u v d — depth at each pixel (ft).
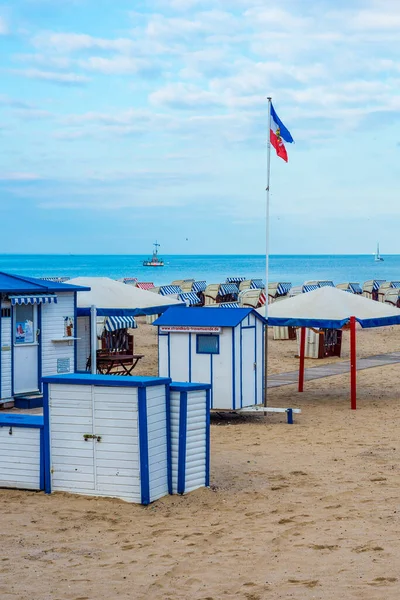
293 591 20.67
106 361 61.67
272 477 34.32
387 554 23.36
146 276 385.70
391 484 32.83
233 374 48.62
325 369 74.33
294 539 25.36
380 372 72.08
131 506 29.55
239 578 21.95
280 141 62.03
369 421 49.11
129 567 23.24
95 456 30.40
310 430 46.21
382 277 360.69
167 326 49.90
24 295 50.67
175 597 20.72
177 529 26.91
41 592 21.27
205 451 32.01
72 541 25.81
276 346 92.17
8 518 28.30
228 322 48.52
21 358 51.37
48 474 31.14
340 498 30.63
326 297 56.49
